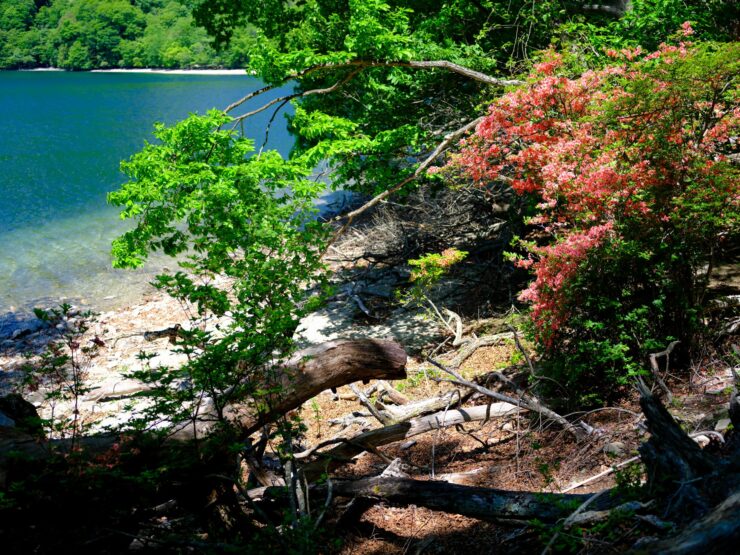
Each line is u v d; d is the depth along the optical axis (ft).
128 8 270.67
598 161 21.71
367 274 43.39
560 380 21.30
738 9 34.50
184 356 34.12
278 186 28.12
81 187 77.66
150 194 27.27
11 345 38.11
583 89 25.21
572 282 20.86
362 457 23.22
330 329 36.99
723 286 25.16
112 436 15.16
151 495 14.94
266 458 22.71
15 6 280.92
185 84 205.26
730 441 14.37
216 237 27.50
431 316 34.53
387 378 19.60
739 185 19.65
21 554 12.52
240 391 16.30
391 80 37.86
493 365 28.27
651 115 21.83
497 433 22.53
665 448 12.36
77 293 46.03
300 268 20.88
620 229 20.84
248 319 17.47
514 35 41.14
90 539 13.09
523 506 14.02
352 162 34.88
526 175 25.86
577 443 18.78
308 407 28.66
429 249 43.73
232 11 44.73
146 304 43.60
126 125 124.26
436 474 20.57
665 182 20.68
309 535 13.37
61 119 132.36
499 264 36.99
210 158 29.35
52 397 15.12
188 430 16.42
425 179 37.27
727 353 20.51
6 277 49.21
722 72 20.65
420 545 15.34
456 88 38.78
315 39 38.24
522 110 26.23
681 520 11.37
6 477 13.11
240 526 15.93
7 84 211.20
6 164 89.97
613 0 43.32
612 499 13.03
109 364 34.42
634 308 21.09
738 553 9.49
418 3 41.93
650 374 20.17
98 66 272.31
